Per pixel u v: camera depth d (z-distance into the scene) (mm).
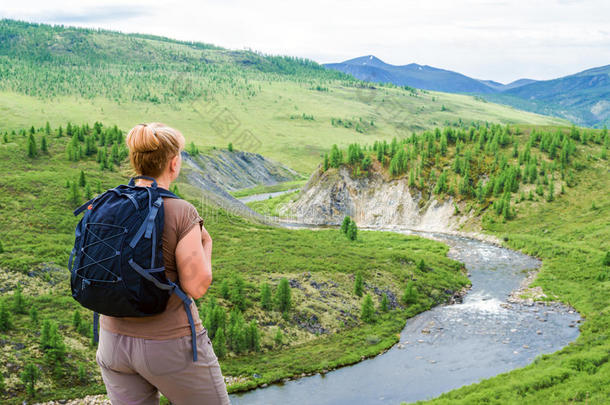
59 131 119750
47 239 56469
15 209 67312
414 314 47906
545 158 114312
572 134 122312
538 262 70438
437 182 112250
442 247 80625
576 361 28094
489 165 115188
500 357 35906
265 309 44281
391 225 111562
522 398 22719
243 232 77062
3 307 33094
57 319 36281
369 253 67312
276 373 33656
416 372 33688
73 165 100562
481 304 50938
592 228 81188
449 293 55000
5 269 43781
